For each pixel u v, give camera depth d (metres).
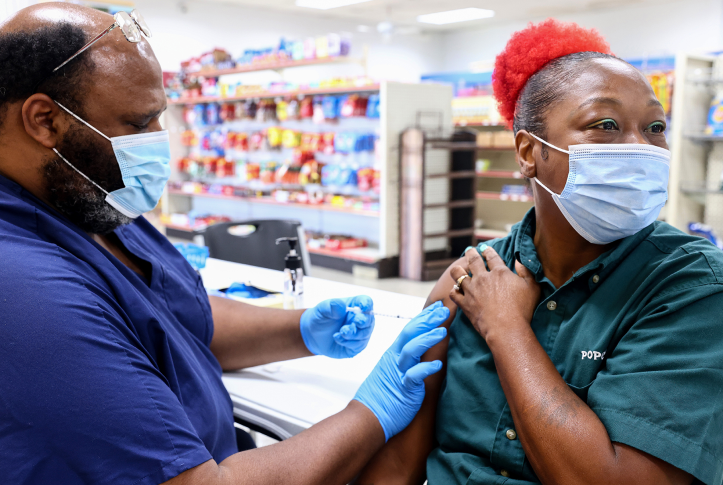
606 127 0.87
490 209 7.56
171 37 9.68
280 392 1.38
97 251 1.02
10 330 0.79
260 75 9.38
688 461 0.71
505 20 11.39
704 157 4.93
